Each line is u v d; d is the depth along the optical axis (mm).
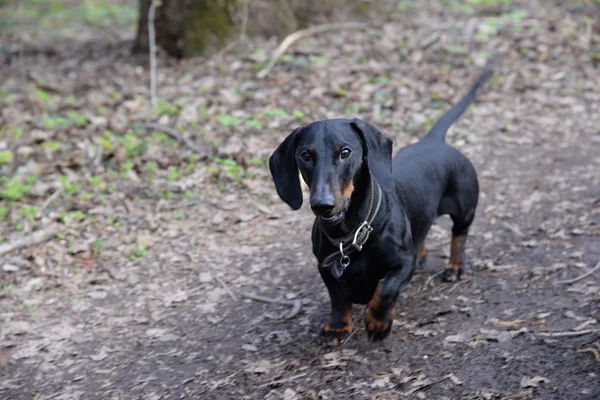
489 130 6719
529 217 5160
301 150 3240
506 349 3564
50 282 4836
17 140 6711
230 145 6492
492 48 8375
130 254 5148
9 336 4273
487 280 4359
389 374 3529
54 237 5316
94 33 11023
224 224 5492
